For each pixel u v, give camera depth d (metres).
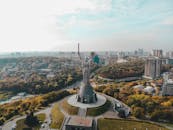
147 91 195.25
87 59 172.88
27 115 129.38
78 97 151.38
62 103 156.00
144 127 119.69
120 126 121.44
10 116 140.25
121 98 165.38
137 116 134.25
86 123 117.50
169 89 188.38
